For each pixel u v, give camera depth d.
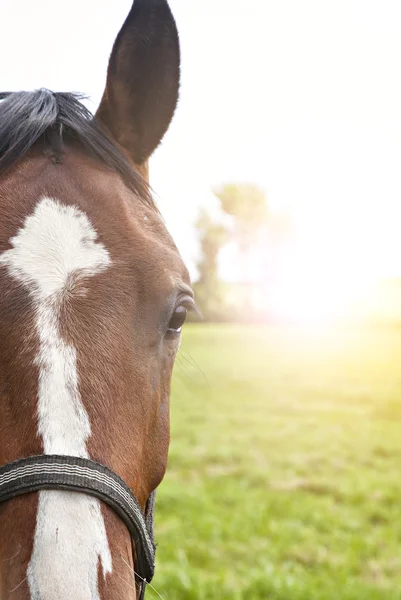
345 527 6.87
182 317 1.92
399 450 10.21
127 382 1.71
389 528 6.83
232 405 14.56
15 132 1.93
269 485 8.26
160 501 7.41
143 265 1.82
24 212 1.79
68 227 1.79
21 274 1.69
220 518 6.95
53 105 2.04
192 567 5.84
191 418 12.90
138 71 2.30
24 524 1.47
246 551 6.13
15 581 1.42
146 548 1.77
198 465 9.20
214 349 29.56
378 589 5.37
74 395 1.59
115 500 1.58
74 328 1.66
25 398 1.57
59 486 1.51
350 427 12.04
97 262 1.76
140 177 2.07
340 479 8.44
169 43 2.29
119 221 1.86
